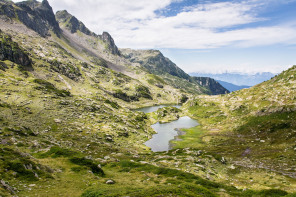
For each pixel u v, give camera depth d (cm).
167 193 2830
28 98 15488
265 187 4912
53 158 5241
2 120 9812
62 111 14975
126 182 4247
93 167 4841
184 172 5528
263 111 16112
